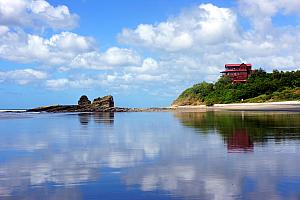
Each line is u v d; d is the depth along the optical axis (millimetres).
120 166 12383
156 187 9508
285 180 9922
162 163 12820
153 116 57250
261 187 9242
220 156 14047
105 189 9375
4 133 25891
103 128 30297
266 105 85625
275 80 112750
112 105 117312
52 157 14484
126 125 34250
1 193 9078
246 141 18609
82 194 8953
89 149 16750
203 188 9289
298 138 19656
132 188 9445
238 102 107125
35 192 9156
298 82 105938
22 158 14297
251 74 129625
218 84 138500
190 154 14734
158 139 20719
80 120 46000
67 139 21438
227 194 8727
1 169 12078
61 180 10398
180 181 10086
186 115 57250
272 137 20266
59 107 108000
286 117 42219
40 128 30859
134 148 16906
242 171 11156
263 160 12984
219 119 41156
